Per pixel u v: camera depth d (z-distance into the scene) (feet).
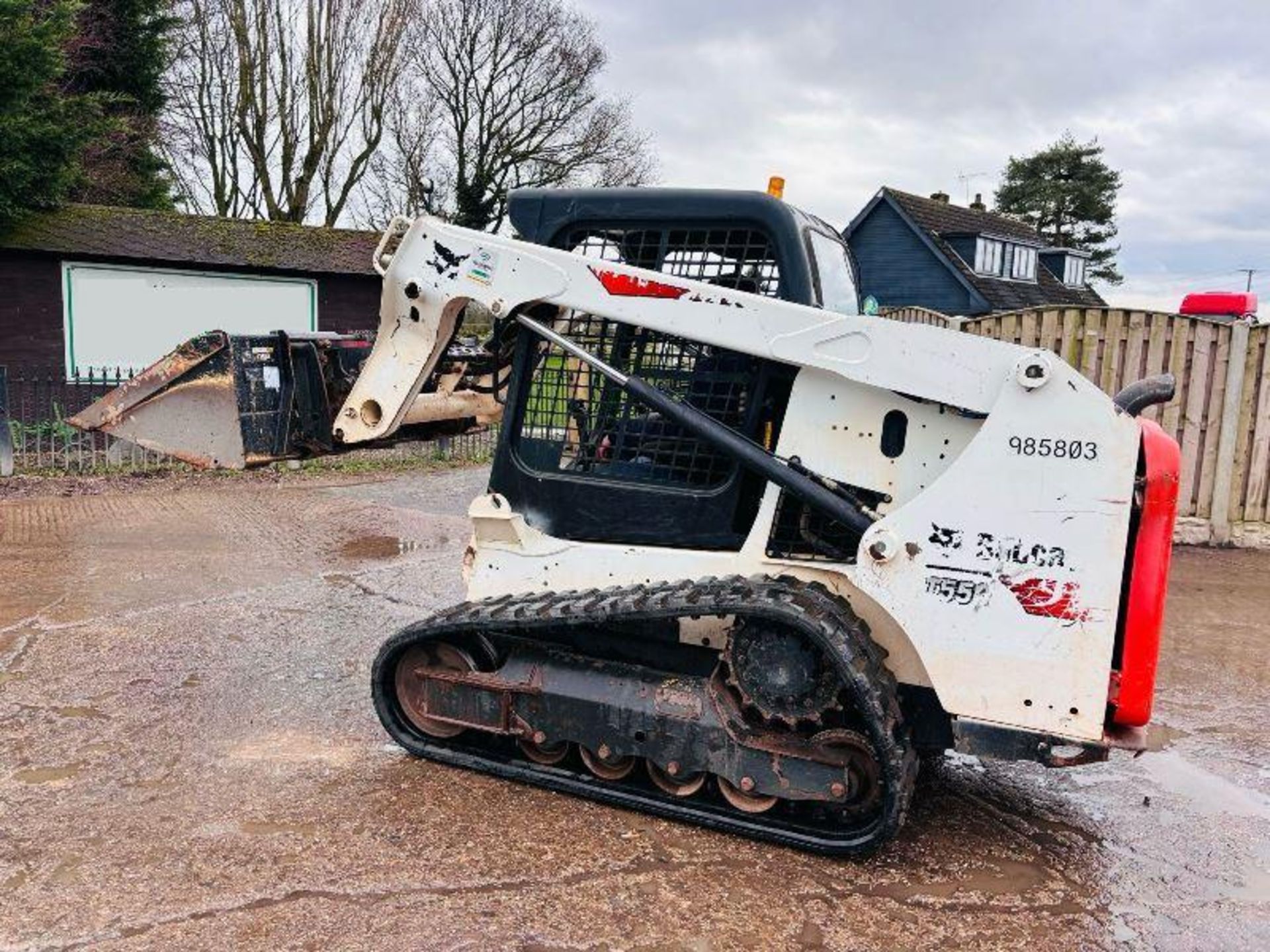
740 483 11.87
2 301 45.01
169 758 13.15
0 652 17.21
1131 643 10.43
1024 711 10.44
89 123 53.21
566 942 9.33
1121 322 28.50
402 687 13.17
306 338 15.20
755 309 11.30
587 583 12.48
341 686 16.01
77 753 13.23
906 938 9.66
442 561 24.97
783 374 11.65
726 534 11.96
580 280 12.07
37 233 45.93
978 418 10.80
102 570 23.09
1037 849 11.66
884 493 11.21
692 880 10.50
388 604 20.95
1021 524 10.31
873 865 11.02
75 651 17.39
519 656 12.48
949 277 100.99
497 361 13.99
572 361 12.67
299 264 51.62
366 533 28.35
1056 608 10.26
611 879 10.43
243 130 88.17
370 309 55.31
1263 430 28.40
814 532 11.71
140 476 36.29
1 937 9.11
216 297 50.42
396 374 13.65
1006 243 107.65
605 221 12.53
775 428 11.84
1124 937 9.84
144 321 48.55
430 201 14.15
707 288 11.48
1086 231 166.50
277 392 14.88
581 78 102.17
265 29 87.15
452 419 16.17
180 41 81.71
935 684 10.70
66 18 48.21
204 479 36.63
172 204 77.51
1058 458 10.16
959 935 9.77
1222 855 11.64
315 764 13.07
